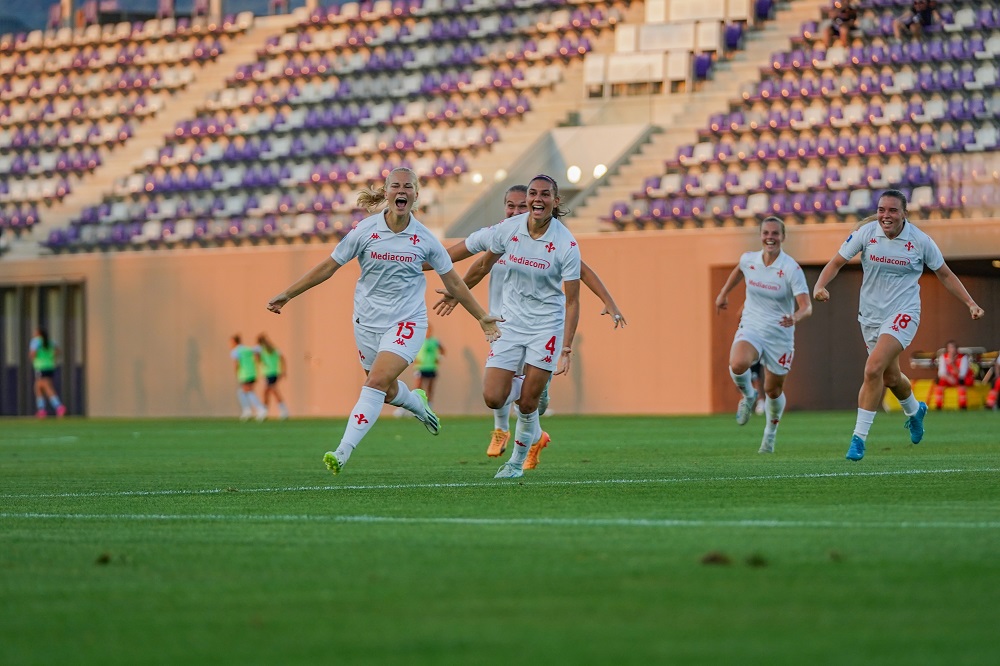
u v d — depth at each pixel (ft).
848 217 349.20
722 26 399.65
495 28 437.58
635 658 45.24
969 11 370.73
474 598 56.65
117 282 422.82
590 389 362.74
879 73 372.58
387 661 45.55
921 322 362.74
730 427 258.78
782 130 370.12
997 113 353.10
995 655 45.47
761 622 50.96
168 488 123.85
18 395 438.81
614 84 403.34
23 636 50.93
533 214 120.88
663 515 87.86
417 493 109.70
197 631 51.24
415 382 379.96
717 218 357.41
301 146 437.17
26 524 89.66
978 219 322.55
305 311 396.37
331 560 68.39
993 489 106.32
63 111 483.51
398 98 433.48
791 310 164.35
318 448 207.31
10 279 439.22
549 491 109.09
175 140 456.86
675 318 353.31
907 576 60.34
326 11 464.65
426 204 377.71
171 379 414.41
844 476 121.08
